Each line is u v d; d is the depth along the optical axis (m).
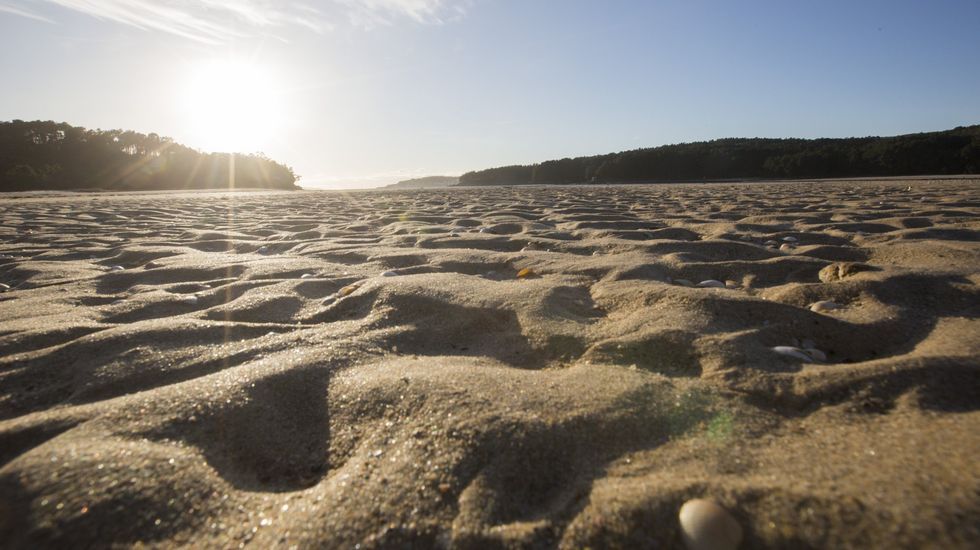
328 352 1.98
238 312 2.71
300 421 1.58
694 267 3.42
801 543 0.98
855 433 1.36
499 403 1.50
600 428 1.40
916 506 1.00
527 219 7.15
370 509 1.13
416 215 8.23
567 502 1.16
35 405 1.76
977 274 2.73
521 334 2.27
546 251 4.34
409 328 2.37
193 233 6.65
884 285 2.56
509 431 1.35
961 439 1.24
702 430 1.42
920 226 5.27
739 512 1.05
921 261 3.43
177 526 1.10
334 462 1.40
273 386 1.70
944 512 0.98
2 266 4.38
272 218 8.84
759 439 1.37
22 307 2.83
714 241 4.25
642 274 3.14
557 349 2.11
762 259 3.89
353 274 3.60
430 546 1.05
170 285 3.41
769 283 3.16
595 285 3.00
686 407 1.53
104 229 7.30
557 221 6.85
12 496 1.11
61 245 5.64
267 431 1.51
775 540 0.99
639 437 1.39
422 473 1.24
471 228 6.20
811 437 1.37
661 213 7.84
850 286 2.62
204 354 2.08
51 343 2.25
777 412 1.52
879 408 1.47
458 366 1.85
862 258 3.76
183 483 1.21
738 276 3.30
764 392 1.62
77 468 1.19
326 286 3.25
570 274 3.31
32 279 3.81
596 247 4.40
